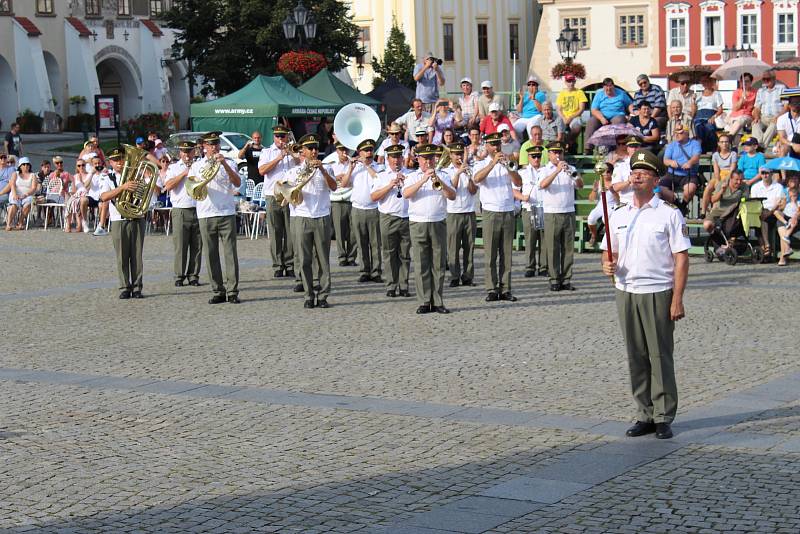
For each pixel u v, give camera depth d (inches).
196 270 855.1
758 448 402.0
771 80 1125.7
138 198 786.8
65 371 567.5
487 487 368.8
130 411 484.7
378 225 840.3
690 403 470.6
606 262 426.9
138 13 3159.5
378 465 396.5
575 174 809.5
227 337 645.9
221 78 2235.5
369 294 792.9
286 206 869.2
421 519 340.5
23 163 1285.7
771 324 639.8
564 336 621.6
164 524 344.8
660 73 2655.0
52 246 1116.5
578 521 334.3
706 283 800.9
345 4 2332.7
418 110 1110.4
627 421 444.5
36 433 453.7
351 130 870.4
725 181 916.0
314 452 415.2
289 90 1437.0
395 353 587.5
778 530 321.1
